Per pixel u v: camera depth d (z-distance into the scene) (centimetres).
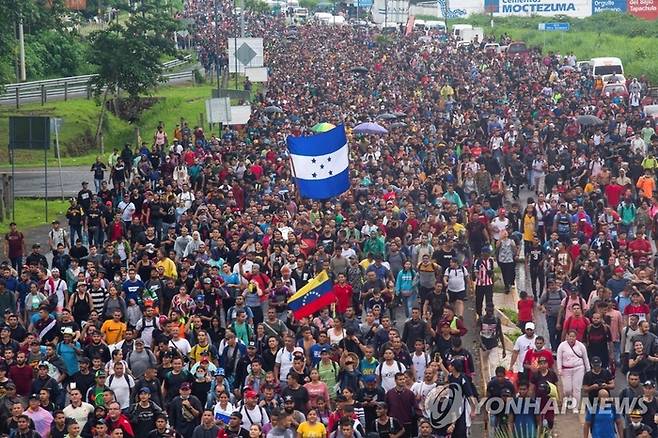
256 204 5556
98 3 16138
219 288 4153
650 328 3966
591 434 3275
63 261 4728
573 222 5175
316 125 7869
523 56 13425
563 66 12512
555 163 6875
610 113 8681
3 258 5628
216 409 3175
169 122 10531
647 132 7981
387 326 3725
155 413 3139
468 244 5197
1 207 6575
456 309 4434
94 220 5578
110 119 10212
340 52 14962
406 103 9794
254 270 4300
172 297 4253
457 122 8538
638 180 6388
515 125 8269
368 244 4906
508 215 5459
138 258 4609
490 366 4103
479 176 6344
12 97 10512
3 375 3241
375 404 3222
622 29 19838
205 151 7269
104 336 3775
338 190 5397
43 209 6931
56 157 8956
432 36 17100
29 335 3569
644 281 4347
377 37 17375
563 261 4719
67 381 3522
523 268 5491
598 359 3300
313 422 3020
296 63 13500
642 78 11712
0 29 9275
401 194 5788
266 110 9275
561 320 4138
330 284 3841
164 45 10338
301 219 5050
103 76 10112
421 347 3544
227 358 3562
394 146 7362
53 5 9925
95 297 4122
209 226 5109
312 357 3547
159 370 3403
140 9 10688
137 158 7081
